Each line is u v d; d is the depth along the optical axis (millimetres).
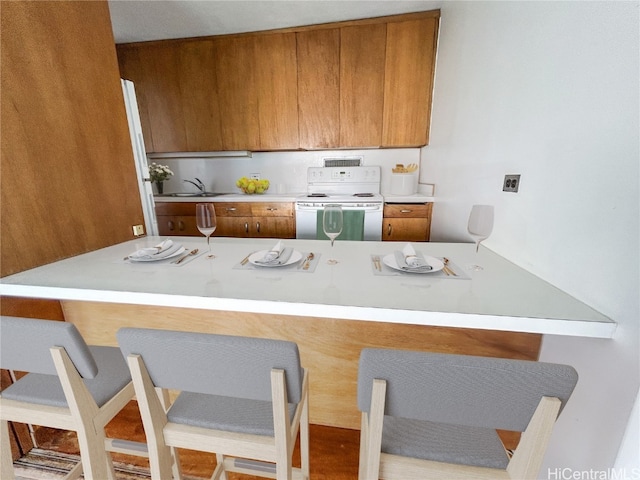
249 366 585
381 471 643
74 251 1266
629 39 636
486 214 1027
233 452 703
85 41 1293
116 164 1472
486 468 627
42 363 711
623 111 649
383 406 551
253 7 2141
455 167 1817
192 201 2805
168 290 870
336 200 2590
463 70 1690
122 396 872
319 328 1114
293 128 2697
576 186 796
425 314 737
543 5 939
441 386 517
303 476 925
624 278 649
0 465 875
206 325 1177
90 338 1287
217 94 2693
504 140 1189
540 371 477
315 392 1215
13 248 1045
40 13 1112
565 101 839
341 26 2402
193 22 2334
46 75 1142
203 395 810
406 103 2512
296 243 1408
